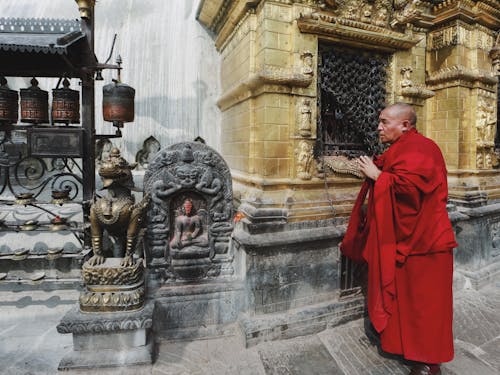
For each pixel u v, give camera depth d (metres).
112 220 2.44
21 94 2.71
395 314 2.46
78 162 4.25
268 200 2.88
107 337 2.37
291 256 2.85
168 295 2.70
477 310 3.38
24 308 3.06
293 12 2.92
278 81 2.85
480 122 4.06
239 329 2.76
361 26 3.14
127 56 4.44
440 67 4.10
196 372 2.36
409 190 2.28
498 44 4.19
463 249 4.04
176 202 2.82
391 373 2.42
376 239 2.46
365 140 3.50
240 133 3.55
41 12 4.51
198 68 4.65
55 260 3.15
